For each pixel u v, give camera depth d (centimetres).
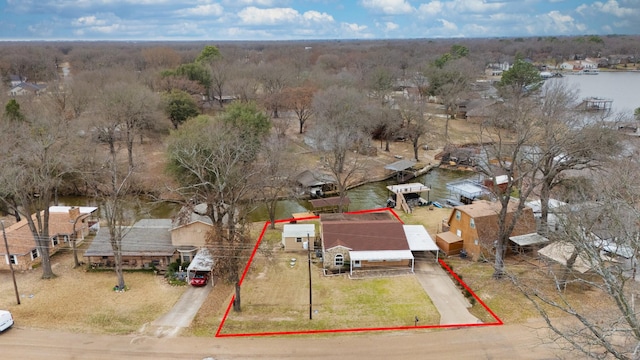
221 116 5981
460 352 2634
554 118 4347
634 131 6006
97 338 2838
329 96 7269
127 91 6469
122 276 3494
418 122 7462
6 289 3462
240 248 3744
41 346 2753
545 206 3669
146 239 3938
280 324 2952
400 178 6362
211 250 3447
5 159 4138
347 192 5925
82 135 6212
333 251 3694
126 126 6938
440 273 3631
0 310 3045
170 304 3253
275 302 3238
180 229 3831
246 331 2889
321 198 5553
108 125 6153
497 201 4416
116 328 2944
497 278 3472
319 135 5994
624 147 4272
